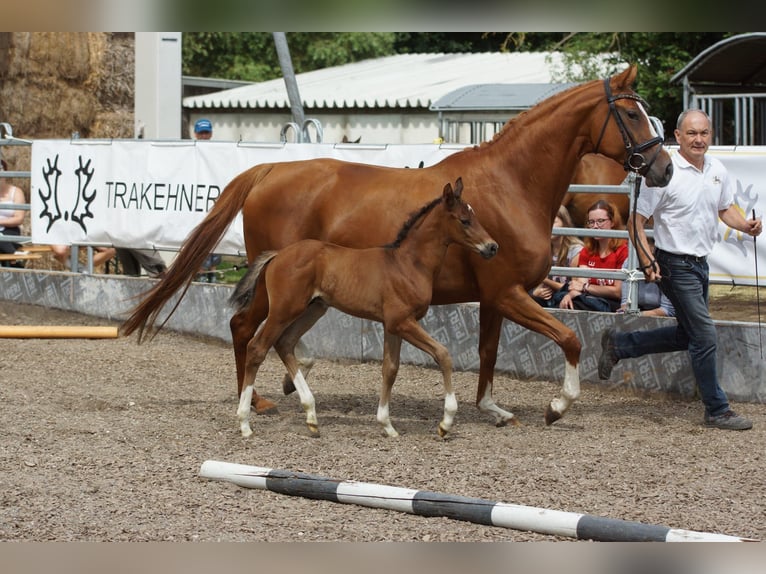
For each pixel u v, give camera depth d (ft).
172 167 49.55
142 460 28.53
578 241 43.21
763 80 81.66
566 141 32.32
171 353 46.29
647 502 25.17
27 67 81.05
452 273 32.45
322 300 30.94
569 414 35.55
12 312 54.49
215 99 103.14
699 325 33.04
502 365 41.96
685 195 32.60
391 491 24.35
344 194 32.96
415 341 30.53
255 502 25.02
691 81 79.30
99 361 43.80
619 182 49.83
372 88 101.30
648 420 34.65
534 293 43.55
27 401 35.73
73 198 52.85
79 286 53.21
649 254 33.14
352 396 38.17
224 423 33.19
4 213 57.57
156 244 50.37
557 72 97.81
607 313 39.50
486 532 22.89
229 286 48.29
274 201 33.65
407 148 43.60
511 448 30.35
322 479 25.27
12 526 22.71
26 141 53.98
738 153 37.86
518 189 32.30
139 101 85.87
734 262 38.06
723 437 32.22
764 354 36.86
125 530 22.58
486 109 83.51
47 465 27.76
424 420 34.22
